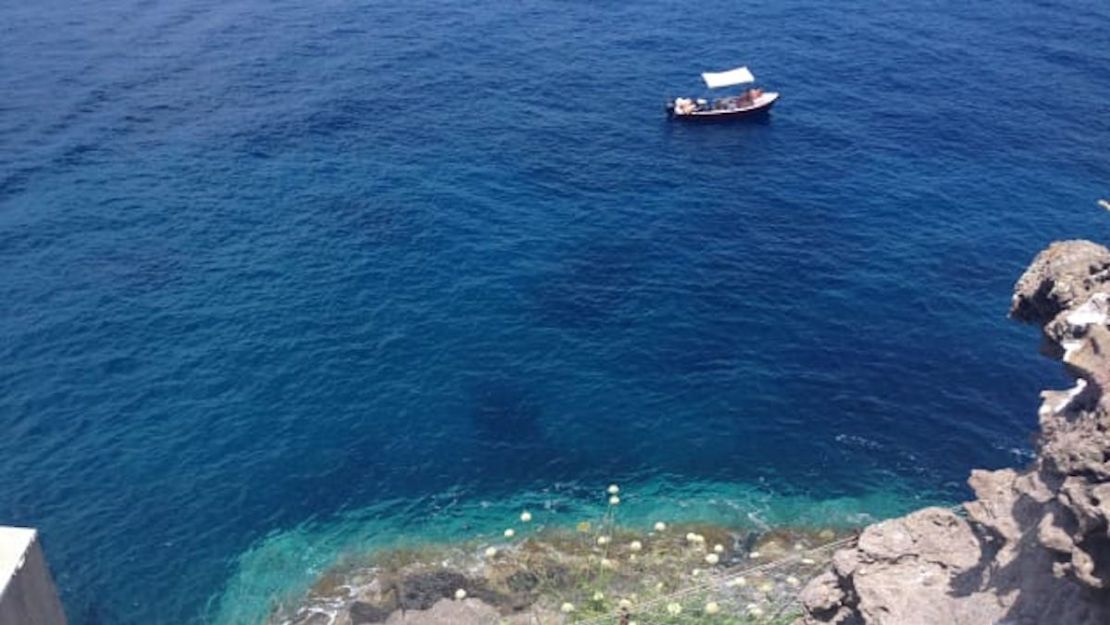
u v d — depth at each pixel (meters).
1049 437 30.00
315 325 66.62
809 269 73.44
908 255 74.81
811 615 37.78
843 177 85.19
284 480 56.31
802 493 56.44
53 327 65.25
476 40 108.69
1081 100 96.88
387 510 55.03
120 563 51.59
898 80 101.31
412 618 48.34
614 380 63.44
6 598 23.94
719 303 70.06
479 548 52.75
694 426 60.50
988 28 112.56
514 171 85.19
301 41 106.62
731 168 86.44
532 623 47.59
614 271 73.06
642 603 47.50
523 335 66.69
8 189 78.75
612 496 50.53
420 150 87.62
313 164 84.56
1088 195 81.88
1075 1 119.75
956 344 66.25
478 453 58.47
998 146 89.38
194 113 91.38
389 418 60.31
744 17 115.94
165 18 110.56
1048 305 33.06
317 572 51.59
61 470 55.91
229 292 69.06
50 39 103.50
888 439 59.62
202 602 50.19
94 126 88.00
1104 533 25.44
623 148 89.44
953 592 33.28
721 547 50.97
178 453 57.41
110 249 72.62
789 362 65.00
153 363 62.97
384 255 73.62
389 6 116.69
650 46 108.88
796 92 99.38
